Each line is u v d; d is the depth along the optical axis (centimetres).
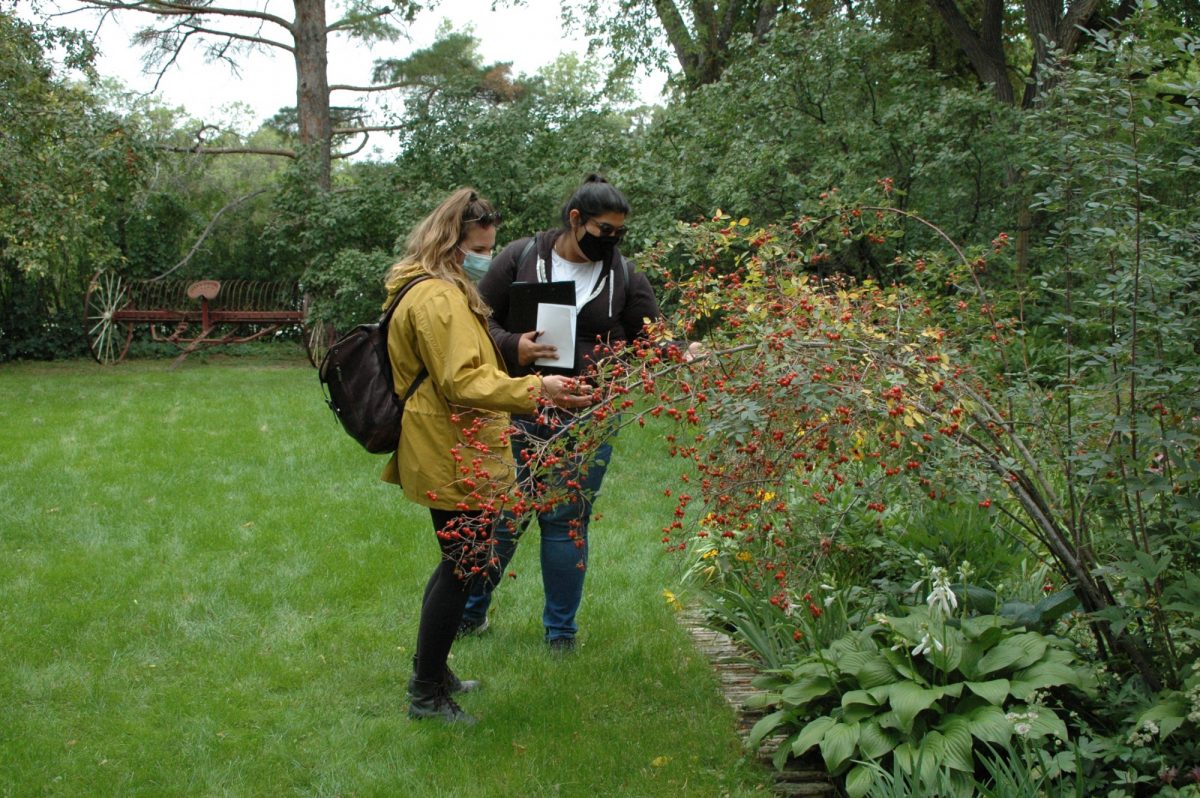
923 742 281
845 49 911
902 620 312
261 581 478
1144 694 293
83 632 416
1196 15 1135
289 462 741
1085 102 350
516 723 340
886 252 845
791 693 314
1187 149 293
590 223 368
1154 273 289
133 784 303
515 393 299
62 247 1510
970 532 396
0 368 1536
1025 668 297
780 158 860
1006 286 524
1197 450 288
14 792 296
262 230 1930
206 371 1487
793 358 269
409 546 534
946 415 284
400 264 330
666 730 335
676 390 292
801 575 320
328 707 354
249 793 300
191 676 377
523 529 344
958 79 1558
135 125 1373
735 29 1794
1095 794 273
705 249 348
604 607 448
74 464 737
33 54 1289
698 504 607
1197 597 275
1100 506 309
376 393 325
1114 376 302
